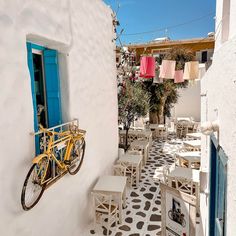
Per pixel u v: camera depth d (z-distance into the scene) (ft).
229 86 6.52
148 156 33.40
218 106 8.92
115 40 25.29
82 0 16.21
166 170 22.54
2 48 9.03
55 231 13.00
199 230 16.15
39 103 14.25
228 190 6.39
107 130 22.84
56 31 12.71
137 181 23.99
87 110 17.40
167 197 12.16
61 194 13.62
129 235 16.74
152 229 17.37
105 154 22.25
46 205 12.02
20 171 9.99
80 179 16.33
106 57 22.12
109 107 23.45
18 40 9.84
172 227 12.01
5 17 9.14
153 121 48.47
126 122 35.12
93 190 17.63
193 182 19.93
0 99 8.96
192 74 22.97
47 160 11.04
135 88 36.19
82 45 16.31
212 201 10.82
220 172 8.37
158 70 27.07
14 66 9.64
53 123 14.32
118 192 17.39
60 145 12.32
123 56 30.58
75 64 15.24
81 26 16.11
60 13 13.15
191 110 56.90
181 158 27.45
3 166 9.09
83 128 16.69
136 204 20.77
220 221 8.23
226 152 6.89
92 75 18.39
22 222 10.18
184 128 46.85
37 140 11.70
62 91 14.49
